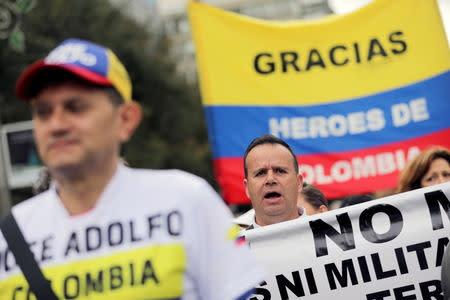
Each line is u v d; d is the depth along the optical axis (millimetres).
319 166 6215
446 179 5473
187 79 35094
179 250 2078
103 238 2102
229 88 6230
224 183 6188
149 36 32625
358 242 4293
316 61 6250
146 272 2049
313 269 4270
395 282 4270
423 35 6184
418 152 6148
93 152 2053
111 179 2137
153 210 2117
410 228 4309
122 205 2123
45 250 2123
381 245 4289
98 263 2080
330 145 6215
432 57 6164
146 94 31156
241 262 2168
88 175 2090
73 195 2129
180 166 30922
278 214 4441
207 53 6230
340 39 6246
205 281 2139
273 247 4289
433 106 6156
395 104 6191
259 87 6230
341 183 6211
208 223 2146
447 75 6125
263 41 6246
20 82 2031
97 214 2115
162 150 29672
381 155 6188
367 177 6203
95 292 2057
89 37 27438
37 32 25750
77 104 2045
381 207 4324
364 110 6215
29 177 11781
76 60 2035
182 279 2072
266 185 4418
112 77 2074
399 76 6191
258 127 6215
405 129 6180
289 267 4277
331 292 4266
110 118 2082
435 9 6160
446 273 3486
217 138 6199
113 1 30594
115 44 29109
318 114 6230
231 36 6242
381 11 6211
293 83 6234
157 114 31609
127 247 2082
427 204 4332
